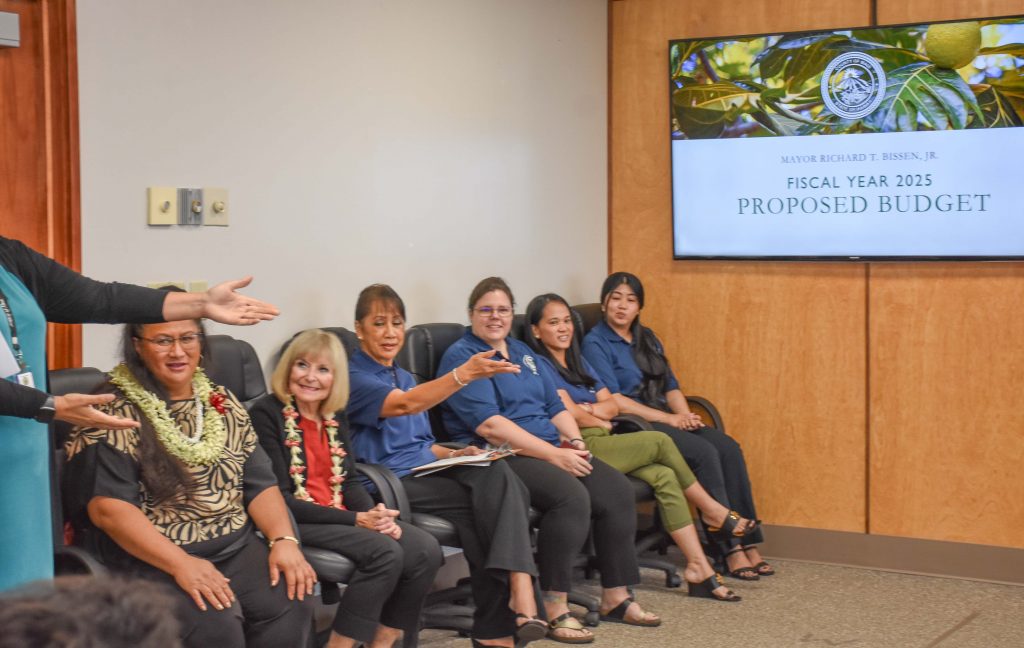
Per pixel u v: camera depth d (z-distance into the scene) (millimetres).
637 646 3869
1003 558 4879
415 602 3277
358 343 3924
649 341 5133
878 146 4992
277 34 3840
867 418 5121
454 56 4645
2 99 3062
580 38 5387
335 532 3154
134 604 624
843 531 5172
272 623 2867
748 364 5328
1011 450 4883
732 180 5270
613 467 4352
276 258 3863
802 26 5164
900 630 4109
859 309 5113
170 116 3475
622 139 5566
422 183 4500
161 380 2848
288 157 3898
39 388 2041
